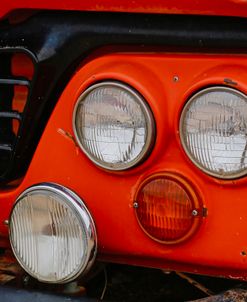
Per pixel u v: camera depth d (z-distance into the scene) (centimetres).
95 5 271
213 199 267
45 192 271
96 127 270
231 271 271
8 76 284
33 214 273
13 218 275
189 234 268
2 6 279
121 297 316
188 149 265
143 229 271
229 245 267
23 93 289
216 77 261
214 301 266
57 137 278
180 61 267
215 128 262
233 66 264
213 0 262
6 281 286
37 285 286
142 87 266
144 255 274
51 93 281
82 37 275
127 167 270
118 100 267
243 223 266
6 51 282
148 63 269
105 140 270
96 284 314
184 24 268
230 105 261
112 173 273
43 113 283
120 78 267
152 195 268
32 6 276
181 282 321
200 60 265
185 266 275
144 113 266
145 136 267
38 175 281
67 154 278
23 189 283
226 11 262
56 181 279
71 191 272
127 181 273
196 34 267
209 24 266
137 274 326
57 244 272
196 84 263
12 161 286
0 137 288
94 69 274
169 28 269
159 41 270
